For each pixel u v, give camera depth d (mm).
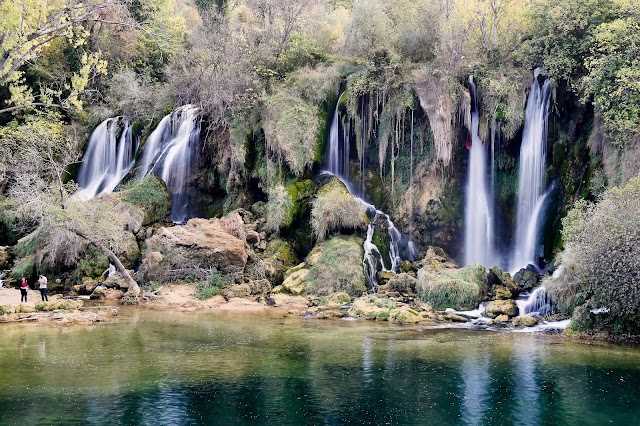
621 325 19172
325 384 13984
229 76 35719
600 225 18938
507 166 30797
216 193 36062
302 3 41625
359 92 33656
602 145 26484
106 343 18031
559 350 17500
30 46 21688
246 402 12664
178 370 15031
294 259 30375
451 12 33531
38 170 32438
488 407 12523
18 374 14469
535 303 22891
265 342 18391
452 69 31531
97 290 27141
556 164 28938
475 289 24141
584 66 28516
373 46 36125
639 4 26578
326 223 29812
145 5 42125
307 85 35000
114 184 37438
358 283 27203
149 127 37531
